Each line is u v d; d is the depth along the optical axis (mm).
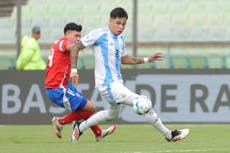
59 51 32188
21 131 39906
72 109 31500
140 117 44938
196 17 58312
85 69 45375
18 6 49469
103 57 28375
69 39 32219
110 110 29750
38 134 37406
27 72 45938
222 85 44438
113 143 30000
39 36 50406
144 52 56562
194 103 44781
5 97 46219
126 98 28109
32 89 45906
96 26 56312
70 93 31859
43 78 45781
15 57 55938
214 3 59219
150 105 27906
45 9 57375
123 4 56688
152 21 57781
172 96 44969
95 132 31391
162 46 55750
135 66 48656
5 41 56219
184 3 58719
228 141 31156
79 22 56406
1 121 46219
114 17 28375
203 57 56062
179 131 29297
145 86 45188
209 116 44656
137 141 31859
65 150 25703
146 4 58438
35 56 50094
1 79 46250
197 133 37094
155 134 36844
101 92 28750
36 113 45844
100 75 28578
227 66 56156
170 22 57812
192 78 44719
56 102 32500
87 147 27266
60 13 57000
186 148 26469
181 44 55531
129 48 54031
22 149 26469
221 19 58375
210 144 28938
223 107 44500
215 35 57594
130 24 55312
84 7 57094
